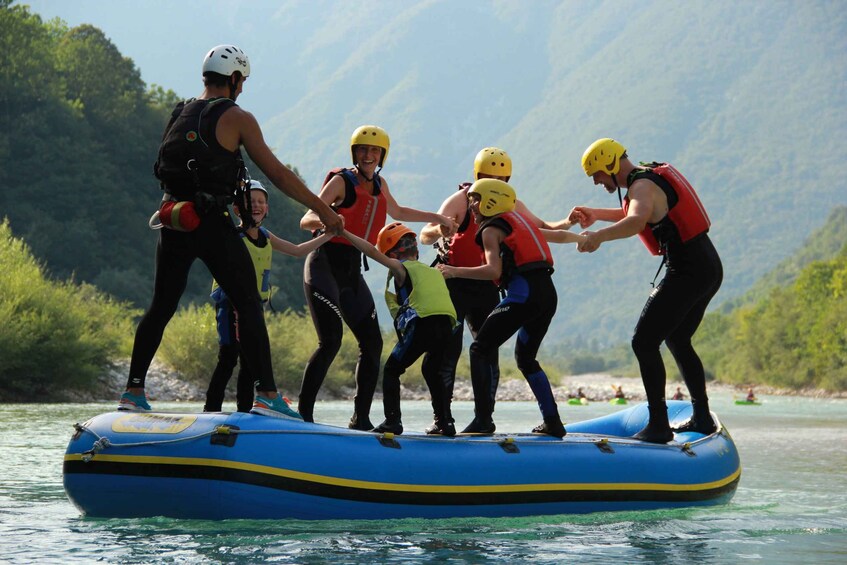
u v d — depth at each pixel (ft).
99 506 23.59
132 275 235.81
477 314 31.50
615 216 32.17
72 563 20.01
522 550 22.24
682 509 28.66
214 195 23.24
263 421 23.27
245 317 23.94
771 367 328.08
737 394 289.74
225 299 27.94
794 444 62.18
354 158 28.48
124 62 301.22
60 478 34.78
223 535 22.33
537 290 27.84
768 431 80.02
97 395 108.78
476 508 24.97
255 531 22.70
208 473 22.35
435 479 24.38
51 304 106.93
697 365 31.96
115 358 125.18
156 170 23.93
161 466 22.67
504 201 28.22
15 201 238.68
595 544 23.24
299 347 141.28
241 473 22.35
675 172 29.53
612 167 29.86
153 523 23.34
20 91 255.09
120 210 254.27
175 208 22.93
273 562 20.21
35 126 252.01
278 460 22.70
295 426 23.57
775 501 31.68
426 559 20.94
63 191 245.86
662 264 29.96
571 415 106.32
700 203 29.60
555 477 26.20
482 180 28.53
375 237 28.43
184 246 23.71
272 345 136.15
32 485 32.81
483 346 28.37
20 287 106.32
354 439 24.00
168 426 23.15
